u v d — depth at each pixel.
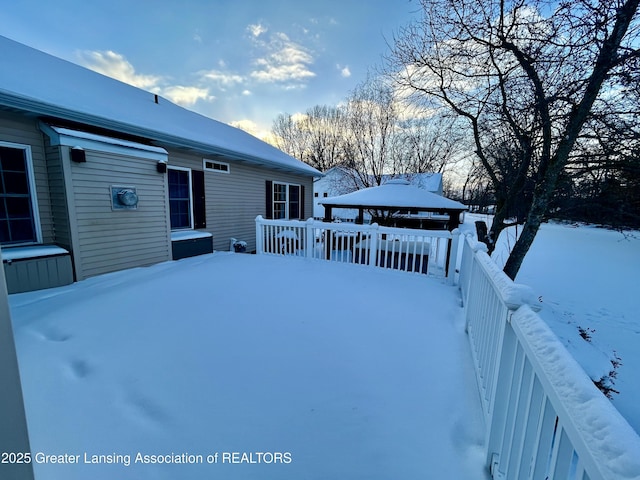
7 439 0.72
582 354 4.28
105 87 6.14
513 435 1.14
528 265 10.30
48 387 1.88
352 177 17.73
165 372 2.06
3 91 3.30
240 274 4.64
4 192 3.87
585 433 0.60
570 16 3.40
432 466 1.40
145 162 4.95
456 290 4.22
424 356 2.36
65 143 3.91
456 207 6.00
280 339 2.56
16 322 2.79
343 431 1.59
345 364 2.21
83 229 4.16
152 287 3.89
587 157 4.53
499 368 1.33
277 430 1.58
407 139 17.08
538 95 4.25
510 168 6.07
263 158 7.63
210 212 7.04
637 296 7.45
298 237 6.68
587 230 21.58
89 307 3.18
